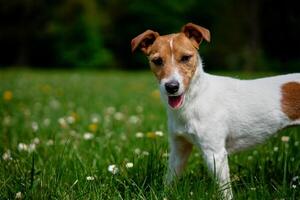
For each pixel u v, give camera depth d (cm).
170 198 373
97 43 3056
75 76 1847
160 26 3164
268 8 2239
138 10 3106
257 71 2506
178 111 402
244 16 2817
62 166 436
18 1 3033
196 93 399
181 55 400
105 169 453
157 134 516
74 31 3045
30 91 1187
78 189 395
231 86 416
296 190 382
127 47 3195
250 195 369
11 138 590
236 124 409
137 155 459
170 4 3083
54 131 597
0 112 805
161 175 421
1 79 1598
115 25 3177
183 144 424
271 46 2541
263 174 424
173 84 385
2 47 3269
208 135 395
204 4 3050
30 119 767
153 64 414
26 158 476
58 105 930
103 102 989
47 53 3219
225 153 399
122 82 1523
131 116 767
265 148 511
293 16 2067
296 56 2495
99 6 3158
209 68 2886
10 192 387
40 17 3139
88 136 575
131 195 387
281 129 422
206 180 412
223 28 2875
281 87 422
